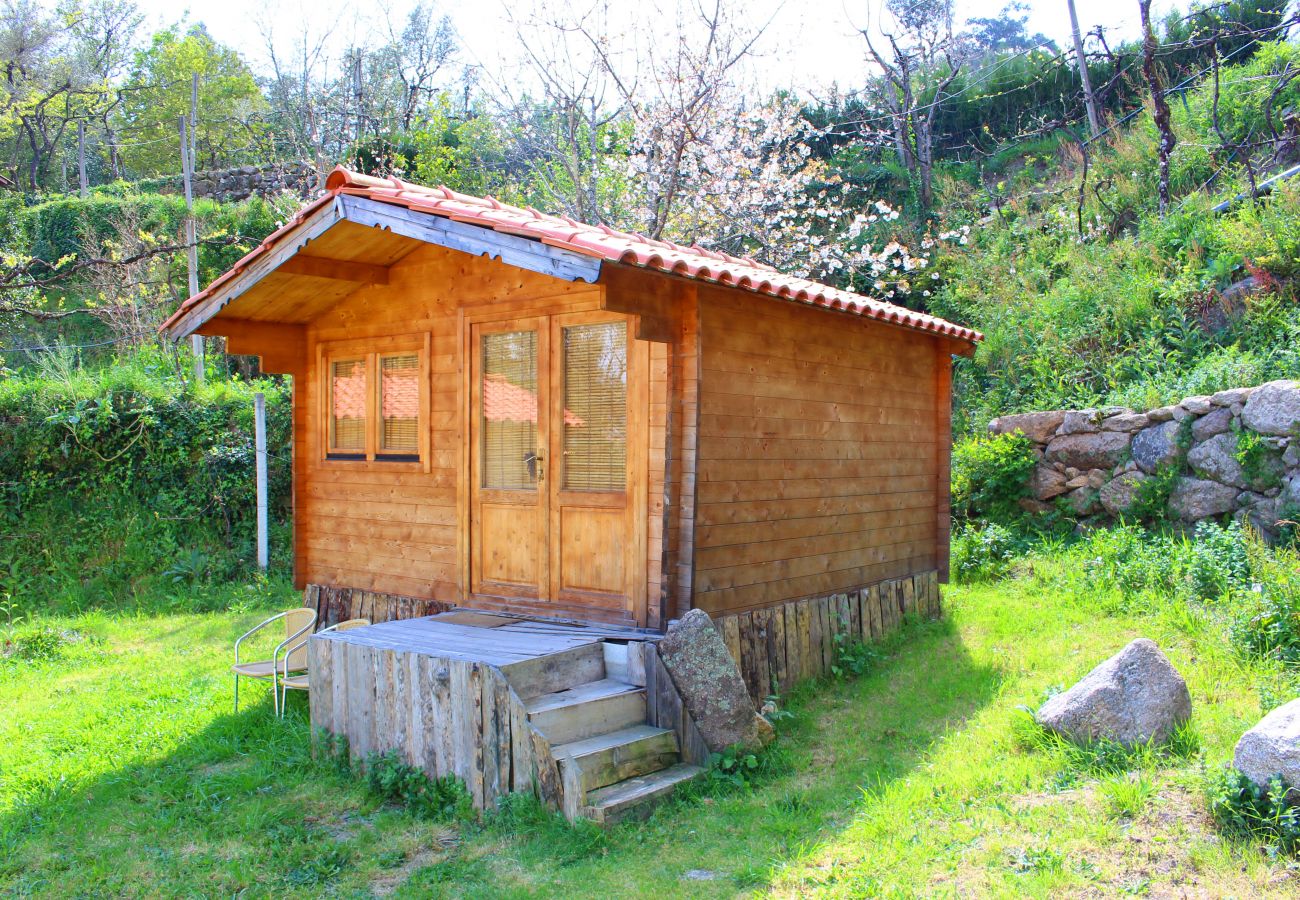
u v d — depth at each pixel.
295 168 26.27
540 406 6.62
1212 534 8.20
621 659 5.70
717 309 6.14
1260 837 3.87
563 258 5.11
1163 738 4.84
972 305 16.30
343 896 4.27
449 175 23.47
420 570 7.51
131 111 40.72
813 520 7.12
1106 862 3.85
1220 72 16.66
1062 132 20.86
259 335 8.11
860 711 6.33
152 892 4.39
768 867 4.15
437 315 7.36
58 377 13.45
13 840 4.98
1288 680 5.68
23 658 8.88
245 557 12.44
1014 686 6.39
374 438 7.86
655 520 6.00
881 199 21.14
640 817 4.81
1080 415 10.52
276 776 5.75
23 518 12.41
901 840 4.25
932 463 8.96
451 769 5.18
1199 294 11.98
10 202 24.70
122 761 6.11
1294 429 8.62
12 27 31.55
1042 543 10.07
